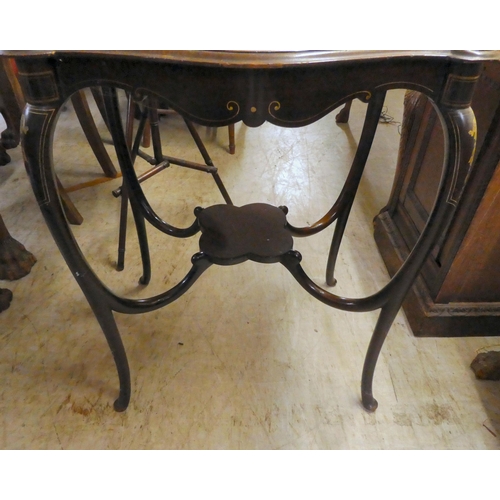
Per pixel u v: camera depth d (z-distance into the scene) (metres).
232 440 0.84
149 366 0.97
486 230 0.87
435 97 0.54
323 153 1.92
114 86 0.51
